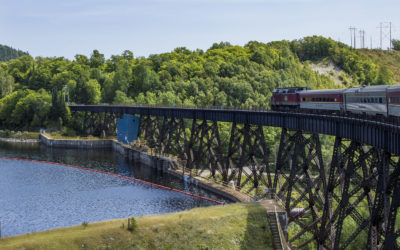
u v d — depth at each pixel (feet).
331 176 181.57
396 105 176.24
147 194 313.73
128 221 180.14
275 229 194.29
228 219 196.13
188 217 194.39
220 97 562.66
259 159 429.38
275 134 439.22
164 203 289.33
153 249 174.19
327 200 181.37
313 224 203.41
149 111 447.83
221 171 317.42
